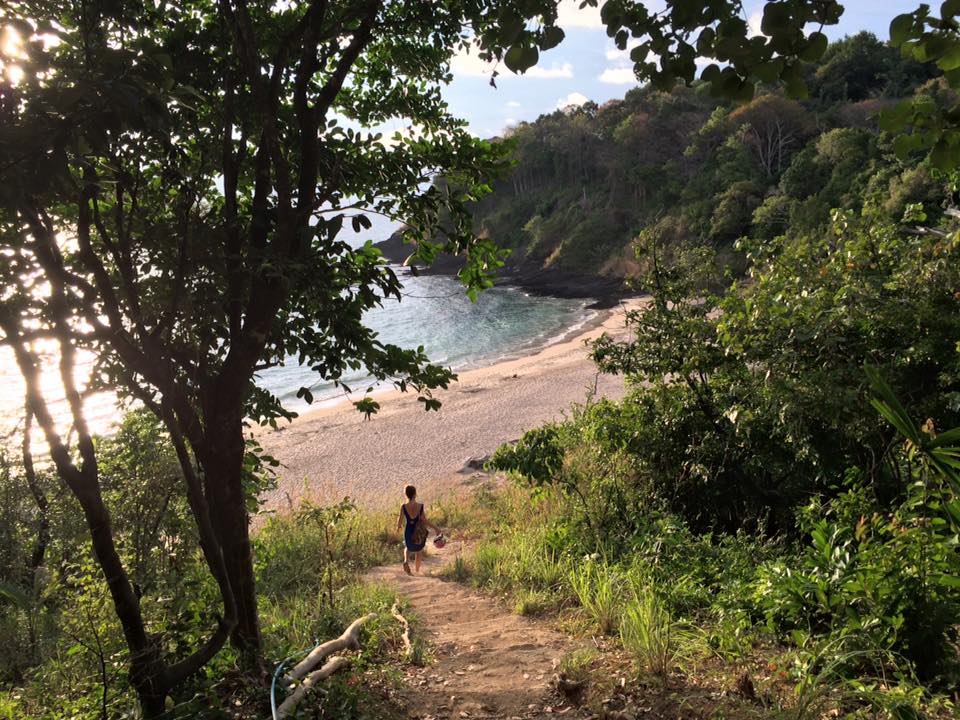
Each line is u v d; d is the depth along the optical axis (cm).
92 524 380
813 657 407
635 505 959
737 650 477
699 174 9200
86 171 354
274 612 682
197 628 491
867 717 363
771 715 368
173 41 426
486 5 465
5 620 595
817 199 6316
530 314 5962
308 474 1969
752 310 749
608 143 11344
